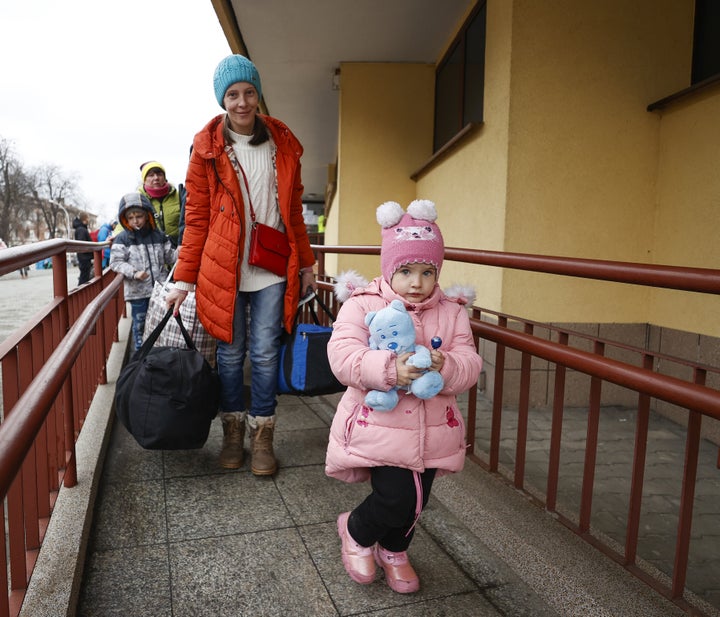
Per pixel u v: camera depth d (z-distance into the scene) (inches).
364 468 69.5
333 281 163.8
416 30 263.4
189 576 73.5
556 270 74.7
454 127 261.7
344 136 303.7
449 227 237.1
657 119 181.9
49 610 60.3
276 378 101.9
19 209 1937.7
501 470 105.3
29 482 66.9
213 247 92.9
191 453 111.3
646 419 67.7
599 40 177.2
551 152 178.4
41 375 44.3
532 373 186.4
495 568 76.8
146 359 92.4
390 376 58.4
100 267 158.6
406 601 69.9
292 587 71.9
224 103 90.8
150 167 195.2
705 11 176.1
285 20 253.1
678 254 175.5
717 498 129.5
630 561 69.9
